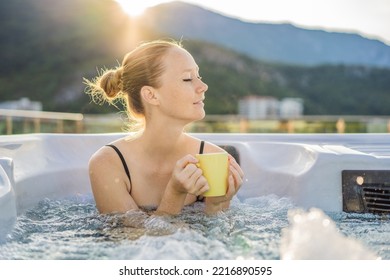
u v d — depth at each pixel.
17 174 2.07
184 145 2.03
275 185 2.27
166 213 1.74
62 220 1.79
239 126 8.44
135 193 1.94
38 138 2.53
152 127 1.93
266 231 1.55
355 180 1.96
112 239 1.49
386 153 2.32
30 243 1.47
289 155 2.39
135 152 1.96
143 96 1.92
